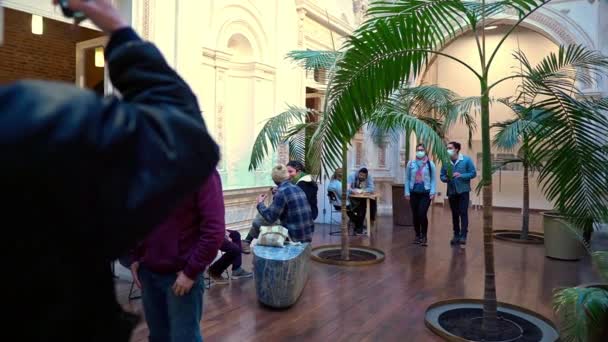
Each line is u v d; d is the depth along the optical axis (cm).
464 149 1516
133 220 69
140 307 412
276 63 759
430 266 602
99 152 65
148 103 79
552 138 333
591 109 330
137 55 82
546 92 356
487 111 354
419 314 412
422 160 749
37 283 69
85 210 66
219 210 220
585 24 1051
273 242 443
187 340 221
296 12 819
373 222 891
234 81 707
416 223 761
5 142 59
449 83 1516
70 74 768
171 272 224
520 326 375
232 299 444
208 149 79
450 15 330
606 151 321
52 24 738
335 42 974
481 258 654
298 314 407
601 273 303
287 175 473
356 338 356
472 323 381
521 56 379
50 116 61
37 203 64
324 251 676
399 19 314
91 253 72
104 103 70
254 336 355
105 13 84
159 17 541
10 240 66
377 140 925
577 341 262
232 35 671
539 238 812
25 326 70
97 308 80
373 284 511
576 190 327
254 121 708
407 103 697
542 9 1085
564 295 284
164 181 70
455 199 757
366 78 327
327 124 327
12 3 429
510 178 1461
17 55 699
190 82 584
